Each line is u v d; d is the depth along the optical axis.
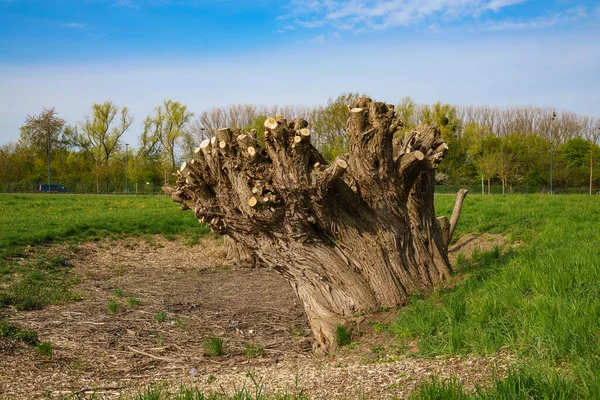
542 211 17.34
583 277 7.24
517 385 4.46
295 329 9.76
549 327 5.78
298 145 7.99
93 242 17.98
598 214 15.45
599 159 54.09
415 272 9.29
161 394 5.79
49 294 12.16
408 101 56.31
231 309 11.52
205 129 70.25
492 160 48.59
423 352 6.39
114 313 10.97
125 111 74.75
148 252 18.08
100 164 70.38
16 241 16.08
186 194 8.99
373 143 8.67
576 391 4.35
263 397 5.16
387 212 9.01
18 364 7.29
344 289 8.55
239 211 8.64
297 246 8.57
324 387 5.52
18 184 61.19
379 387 5.30
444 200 25.05
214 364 7.63
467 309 7.19
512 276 8.05
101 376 7.07
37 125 72.75
